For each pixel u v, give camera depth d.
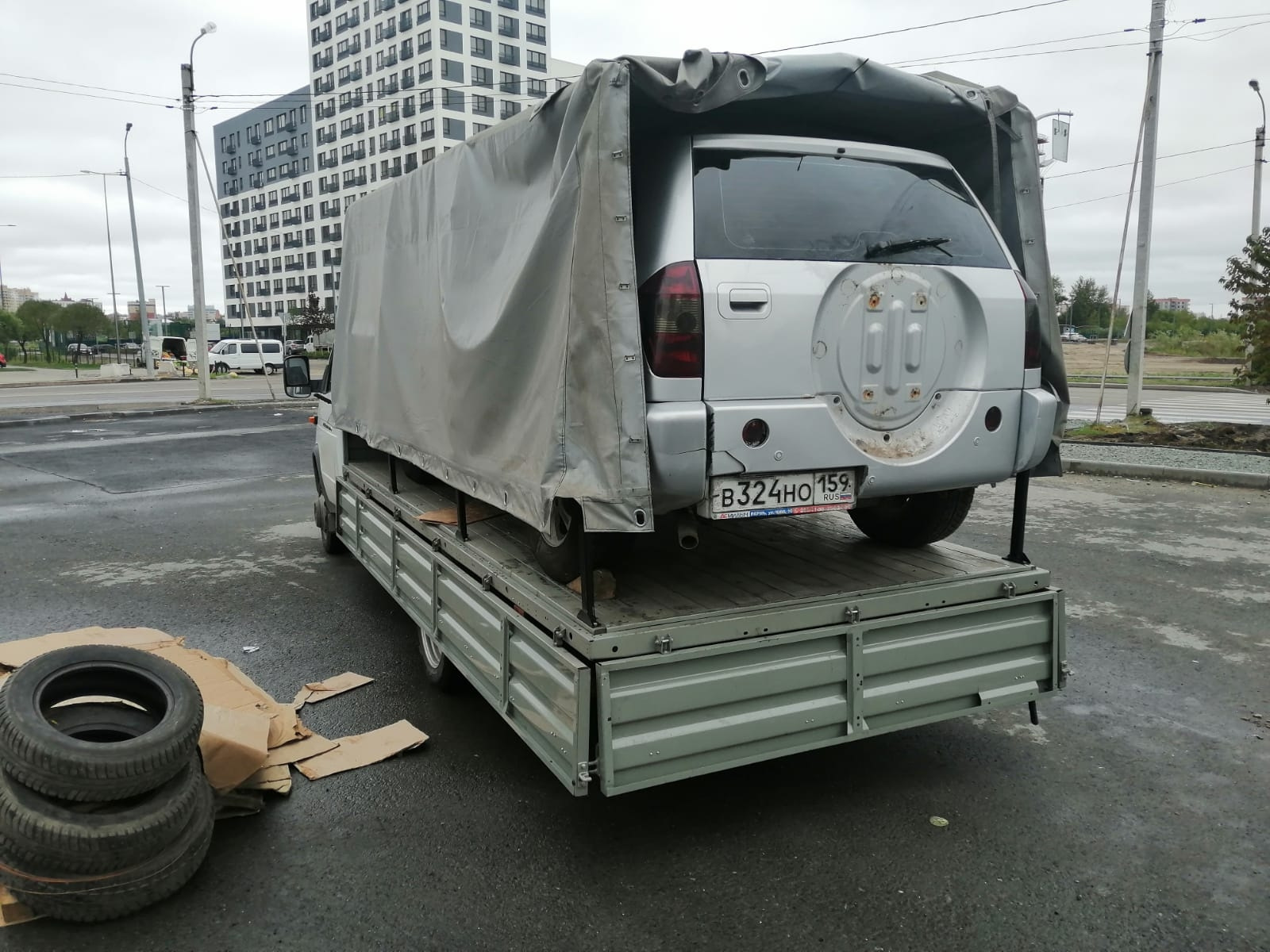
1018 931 2.79
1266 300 13.51
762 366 3.13
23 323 69.50
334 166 100.50
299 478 11.72
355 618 5.89
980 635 3.57
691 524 3.25
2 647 4.22
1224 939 2.76
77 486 11.09
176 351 57.62
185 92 22.06
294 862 3.17
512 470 3.52
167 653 4.34
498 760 3.95
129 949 2.73
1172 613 5.86
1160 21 13.73
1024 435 3.69
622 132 2.84
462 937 2.77
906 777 3.79
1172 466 11.19
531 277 3.29
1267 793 3.66
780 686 3.16
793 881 3.05
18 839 2.71
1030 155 3.82
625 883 3.04
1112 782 3.75
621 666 2.87
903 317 3.37
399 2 88.56
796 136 3.73
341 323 6.46
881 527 4.56
